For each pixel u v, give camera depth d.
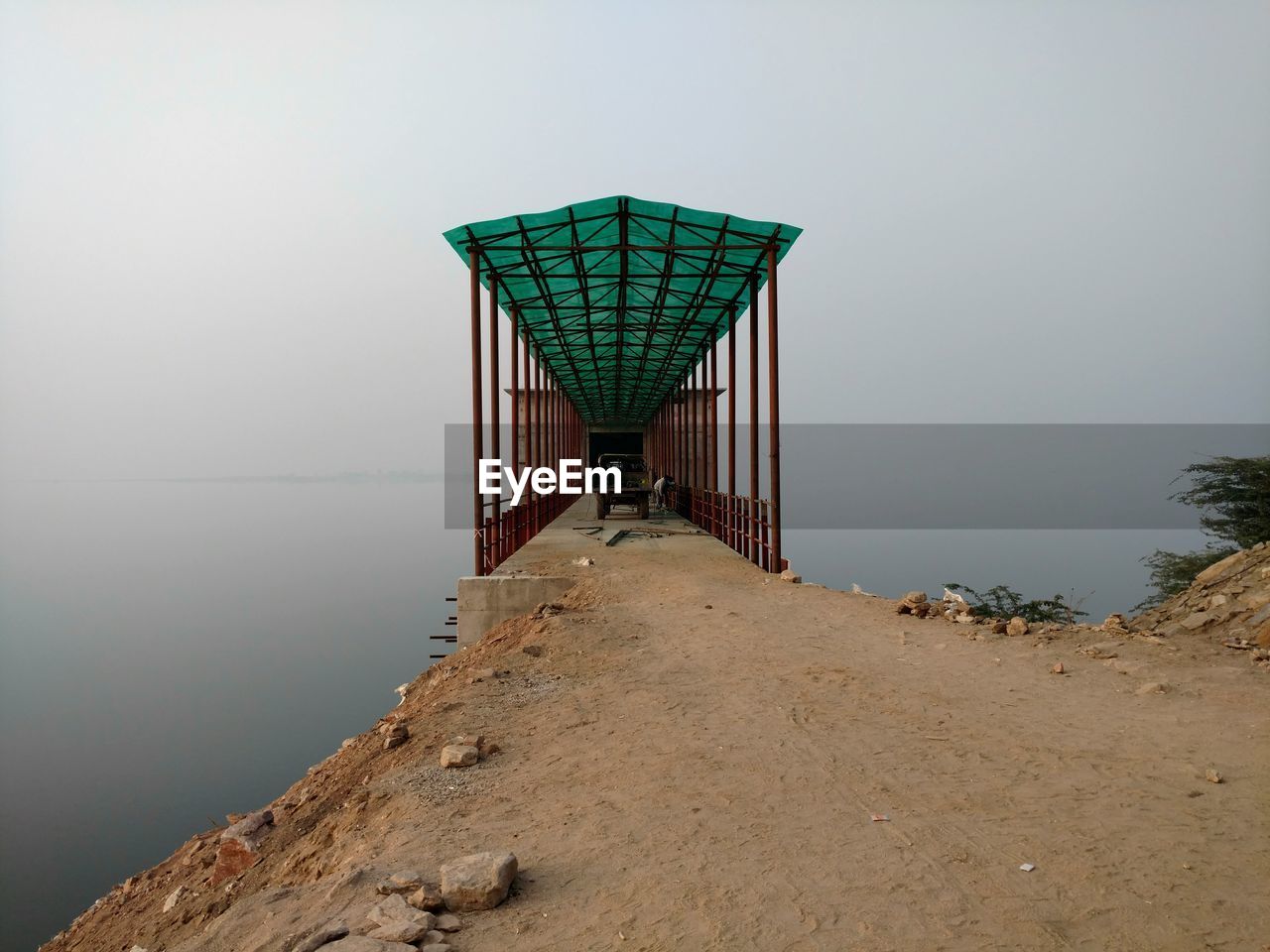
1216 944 2.87
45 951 6.51
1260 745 5.04
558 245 14.45
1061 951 2.84
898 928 3.01
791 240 14.34
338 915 3.21
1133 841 3.74
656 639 8.82
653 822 4.10
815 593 11.78
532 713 6.30
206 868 6.38
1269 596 8.06
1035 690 6.50
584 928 3.05
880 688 6.68
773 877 3.46
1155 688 6.25
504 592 12.56
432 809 4.43
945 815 4.11
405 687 11.27
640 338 23.23
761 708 6.19
